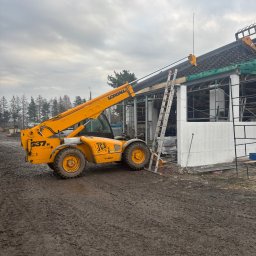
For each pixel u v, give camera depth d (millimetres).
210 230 4824
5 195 7512
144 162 10469
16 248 4316
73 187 8266
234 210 5852
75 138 9891
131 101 20859
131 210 5988
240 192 7293
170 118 21797
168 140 13391
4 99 97375
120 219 5457
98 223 5273
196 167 10609
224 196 6938
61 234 4801
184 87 10695
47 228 5086
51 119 9867
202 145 11047
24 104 98438
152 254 4016
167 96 11734
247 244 4277
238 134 11953
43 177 9945
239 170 10195
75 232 4875
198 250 4109
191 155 10828
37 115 96625
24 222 5414
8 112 92375
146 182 8703
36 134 9500
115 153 10172
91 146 9758
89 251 4160
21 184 8859
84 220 5453
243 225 5020
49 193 7621
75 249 4238
